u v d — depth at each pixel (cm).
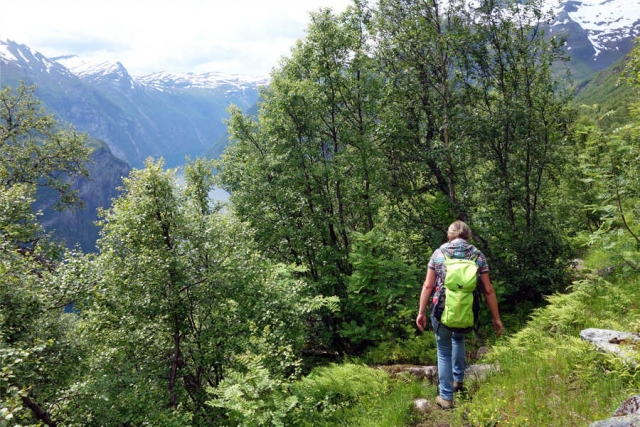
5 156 2005
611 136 757
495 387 519
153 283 994
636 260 787
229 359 1029
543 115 1339
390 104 1658
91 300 984
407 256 1694
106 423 916
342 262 1797
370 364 1077
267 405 586
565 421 400
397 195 1638
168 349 1091
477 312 467
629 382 417
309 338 1638
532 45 1295
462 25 1385
